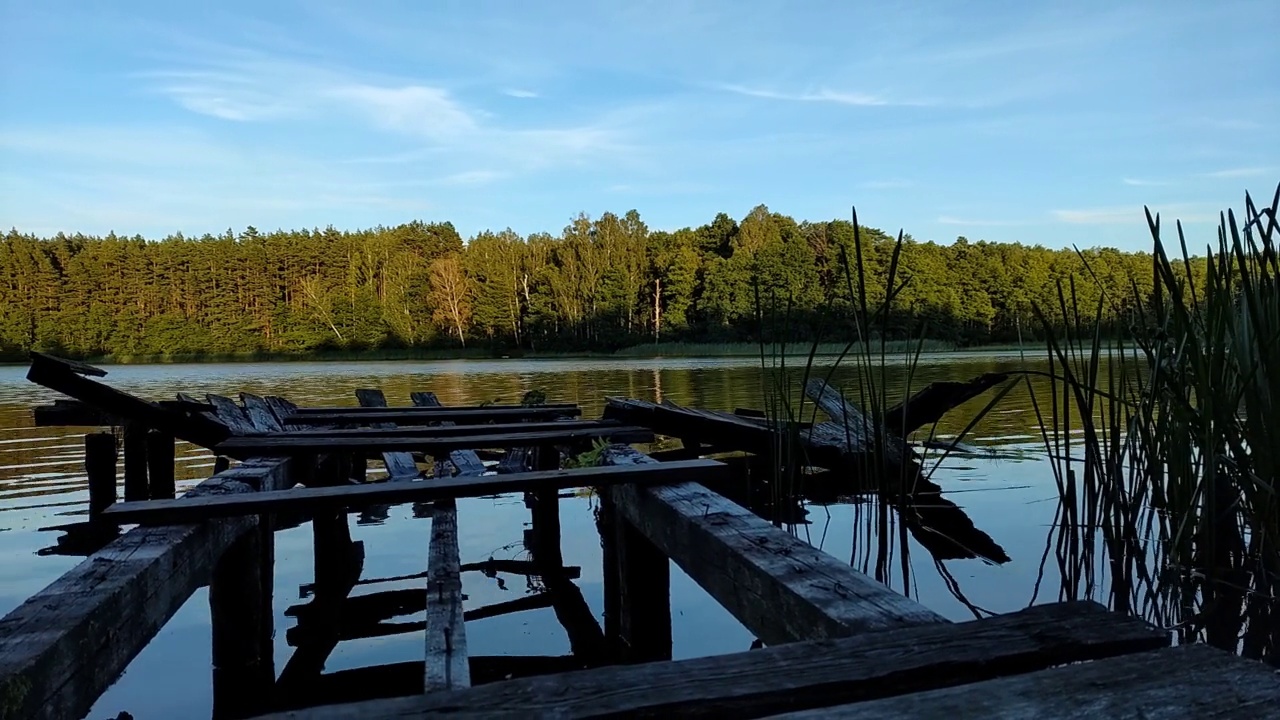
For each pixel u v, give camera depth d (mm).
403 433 5105
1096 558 3396
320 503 2713
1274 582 2641
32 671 1507
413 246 64188
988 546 3639
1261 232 2594
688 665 1428
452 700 1318
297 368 30656
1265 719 1189
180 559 2348
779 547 2141
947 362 19438
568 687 1354
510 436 4551
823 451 5188
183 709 2408
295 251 56594
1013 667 1441
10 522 4688
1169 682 1301
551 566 3848
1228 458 2781
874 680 1365
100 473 5148
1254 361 2621
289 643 2980
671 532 2605
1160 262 2803
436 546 2635
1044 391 11328
